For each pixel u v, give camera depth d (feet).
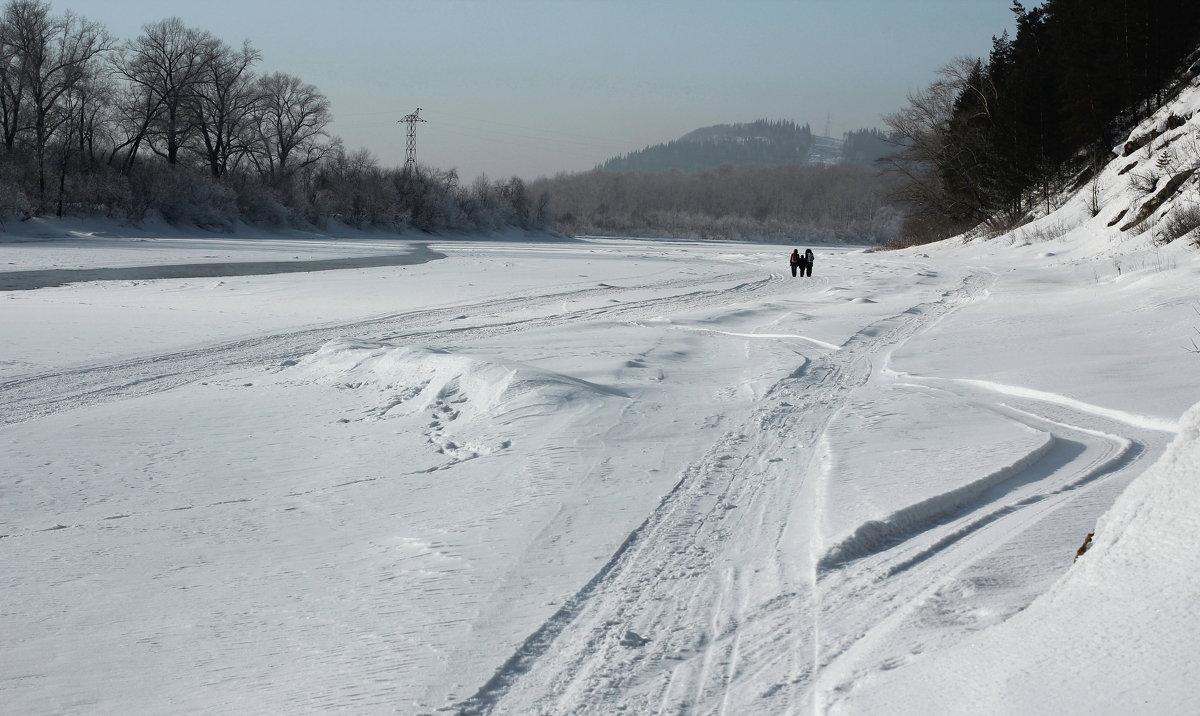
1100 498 21.07
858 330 60.70
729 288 107.76
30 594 19.07
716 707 12.80
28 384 46.80
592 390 37.76
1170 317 50.83
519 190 433.07
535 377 38.11
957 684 11.03
